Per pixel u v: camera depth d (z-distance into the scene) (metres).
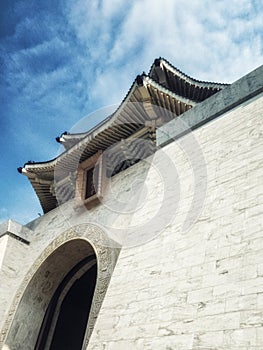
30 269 16.36
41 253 16.55
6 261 16.89
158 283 8.61
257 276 6.81
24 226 18.88
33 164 18.58
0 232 18.42
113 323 8.70
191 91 17.70
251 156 9.27
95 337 8.75
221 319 6.71
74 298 17.73
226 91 11.67
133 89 13.91
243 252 7.46
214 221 8.69
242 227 7.94
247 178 8.86
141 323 8.09
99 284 11.63
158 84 13.73
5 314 15.30
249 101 10.80
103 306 9.38
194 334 6.90
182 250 8.81
